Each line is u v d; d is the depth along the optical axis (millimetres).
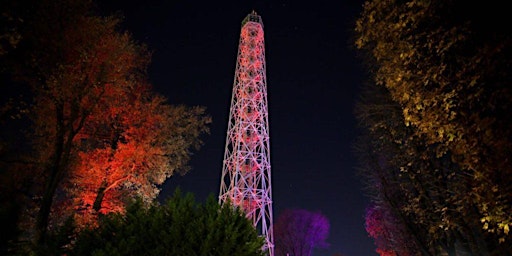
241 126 39188
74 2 11969
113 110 15586
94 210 14703
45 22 11172
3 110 11430
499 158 5844
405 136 11062
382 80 7797
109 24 13906
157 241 4773
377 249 19594
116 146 16422
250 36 44156
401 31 6656
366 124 12438
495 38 5367
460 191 8633
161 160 16797
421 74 6625
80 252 4859
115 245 4754
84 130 15844
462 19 5848
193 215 5242
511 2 5262
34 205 12508
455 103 6422
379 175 13172
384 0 6863
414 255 15781
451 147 6820
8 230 6000
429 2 5883
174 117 17344
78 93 12633
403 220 12820
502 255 8367
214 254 4688
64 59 12656
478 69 5648
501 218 5984
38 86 12367
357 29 7492
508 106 5703
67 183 16516
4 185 11453
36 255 5387
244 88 41125
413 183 11328
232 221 5137
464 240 9992
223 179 37000
